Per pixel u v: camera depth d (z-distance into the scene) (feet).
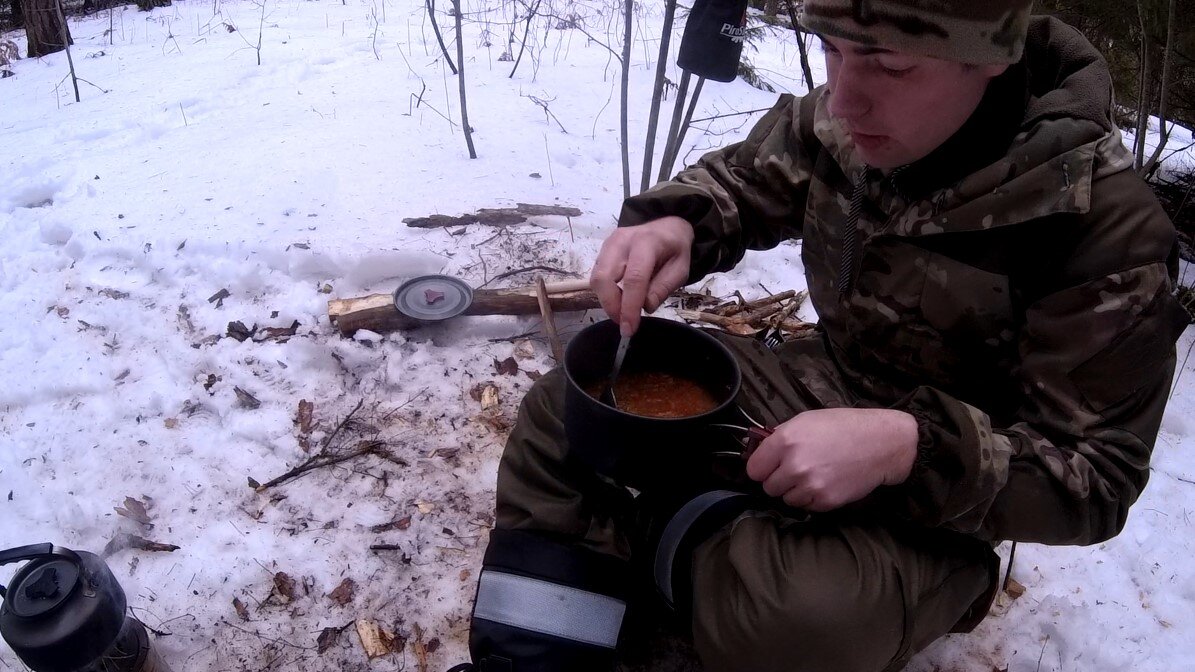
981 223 4.10
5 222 9.49
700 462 4.23
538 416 5.12
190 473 6.40
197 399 7.05
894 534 4.34
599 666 4.70
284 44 16.52
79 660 4.04
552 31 17.65
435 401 7.23
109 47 17.63
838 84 3.87
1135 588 6.03
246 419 6.84
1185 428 7.40
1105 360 3.84
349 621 5.49
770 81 15.98
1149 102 11.08
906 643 4.28
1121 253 3.79
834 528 4.40
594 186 10.50
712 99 13.92
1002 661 5.51
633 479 4.22
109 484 6.28
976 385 4.72
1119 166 3.87
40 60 17.25
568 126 12.19
